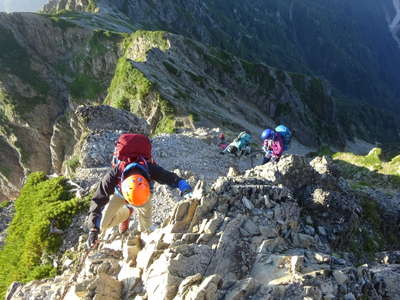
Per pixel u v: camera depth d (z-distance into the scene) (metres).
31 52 112.50
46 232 11.38
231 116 87.44
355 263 7.74
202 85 91.50
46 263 10.74
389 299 5.92
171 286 5.27
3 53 108.44
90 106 22.98
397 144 45.59
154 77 77.81
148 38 103.56
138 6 175.25
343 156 24.47
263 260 5.85
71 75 113.31
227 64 111.00
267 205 7.09
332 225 8.59
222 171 18.86
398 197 13.94
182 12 196.62
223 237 6.05
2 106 102.62
